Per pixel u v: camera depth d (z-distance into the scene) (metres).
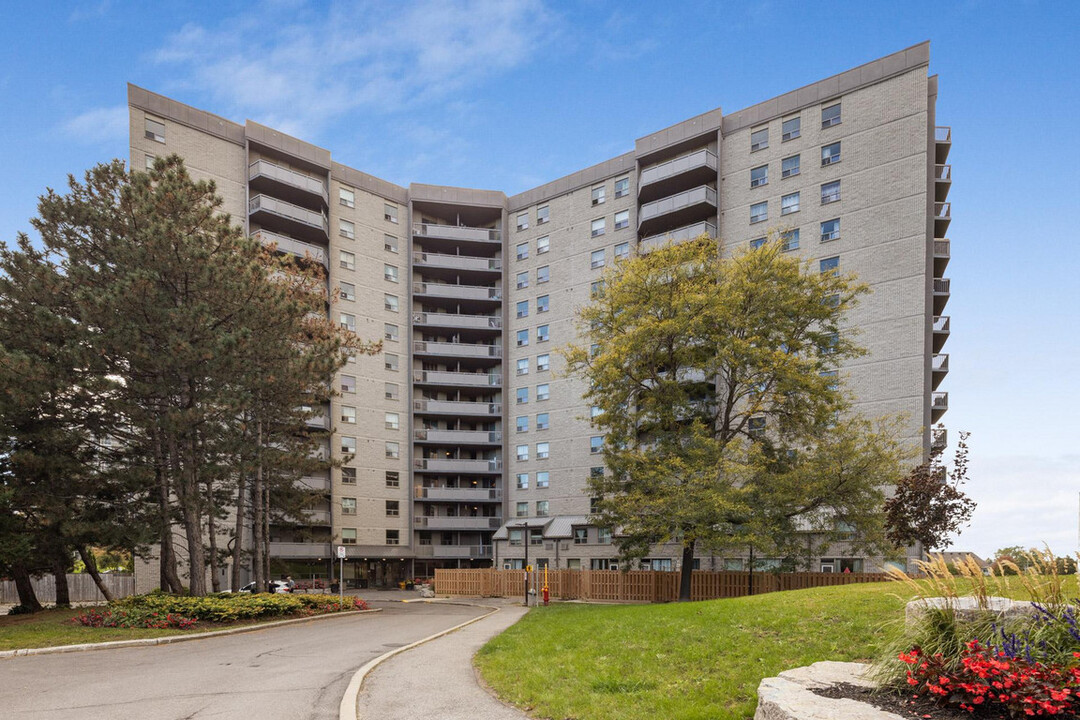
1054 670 5.79
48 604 38.56
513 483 64.81
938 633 7.07
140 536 25.27
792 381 29.11
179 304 25.05
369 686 10.91
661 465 28.42
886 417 30.92
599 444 58.91
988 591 7.84
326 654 15.51
